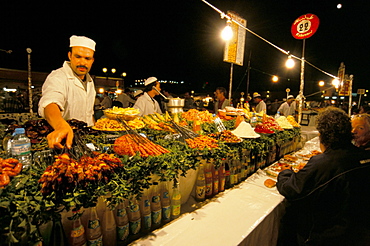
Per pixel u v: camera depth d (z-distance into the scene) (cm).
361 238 142
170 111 365
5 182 97
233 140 241
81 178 106
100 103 871
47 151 145
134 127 242
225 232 156
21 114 553
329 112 163
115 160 130
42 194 101
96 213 132
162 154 164
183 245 141
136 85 2886
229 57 484
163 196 167
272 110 1352
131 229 146
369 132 252
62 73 222
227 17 299
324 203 152
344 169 145
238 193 222
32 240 97
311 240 159
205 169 205
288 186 166
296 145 443
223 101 592
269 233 192
